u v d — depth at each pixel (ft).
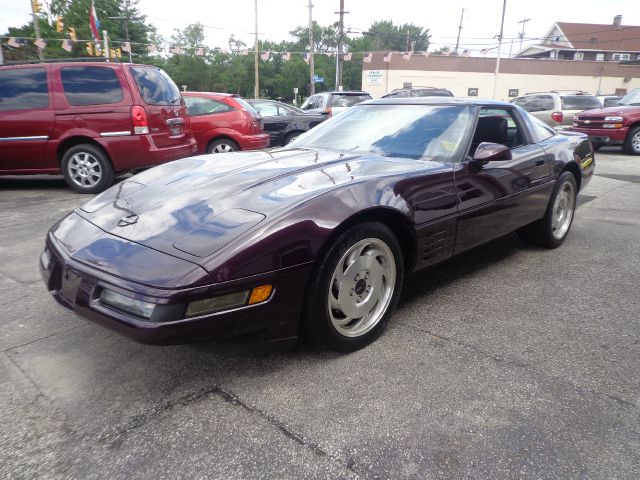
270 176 7.94
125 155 20.06
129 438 5.79
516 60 128.67
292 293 6.58
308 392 6.68
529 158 11.49
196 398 6.57
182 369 7.29
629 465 5.35
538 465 5.35
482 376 7.07
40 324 8.78
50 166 20.18
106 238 6.85
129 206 7.64
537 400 6.51
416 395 6.60
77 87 19.62
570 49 173.27
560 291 10.41
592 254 13.03
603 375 7.14
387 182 7.91
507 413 6.23
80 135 19.66
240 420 6.10
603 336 8.37
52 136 19.69
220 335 6.15
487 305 9.67
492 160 9.20
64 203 18.74
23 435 5.84
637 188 23.00
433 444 5.66
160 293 5.74
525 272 11.61
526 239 13.58
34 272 11.39
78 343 8.09
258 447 5.63
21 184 23.09
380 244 7.79
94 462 5.41
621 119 36.32
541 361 7.52
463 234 9.49
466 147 9.68
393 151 9.95
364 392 6.68
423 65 124.47
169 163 9.94
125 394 6.67
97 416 6.21
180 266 5.95
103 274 6.21
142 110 19.83
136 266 6.11
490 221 10.21
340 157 9.32
